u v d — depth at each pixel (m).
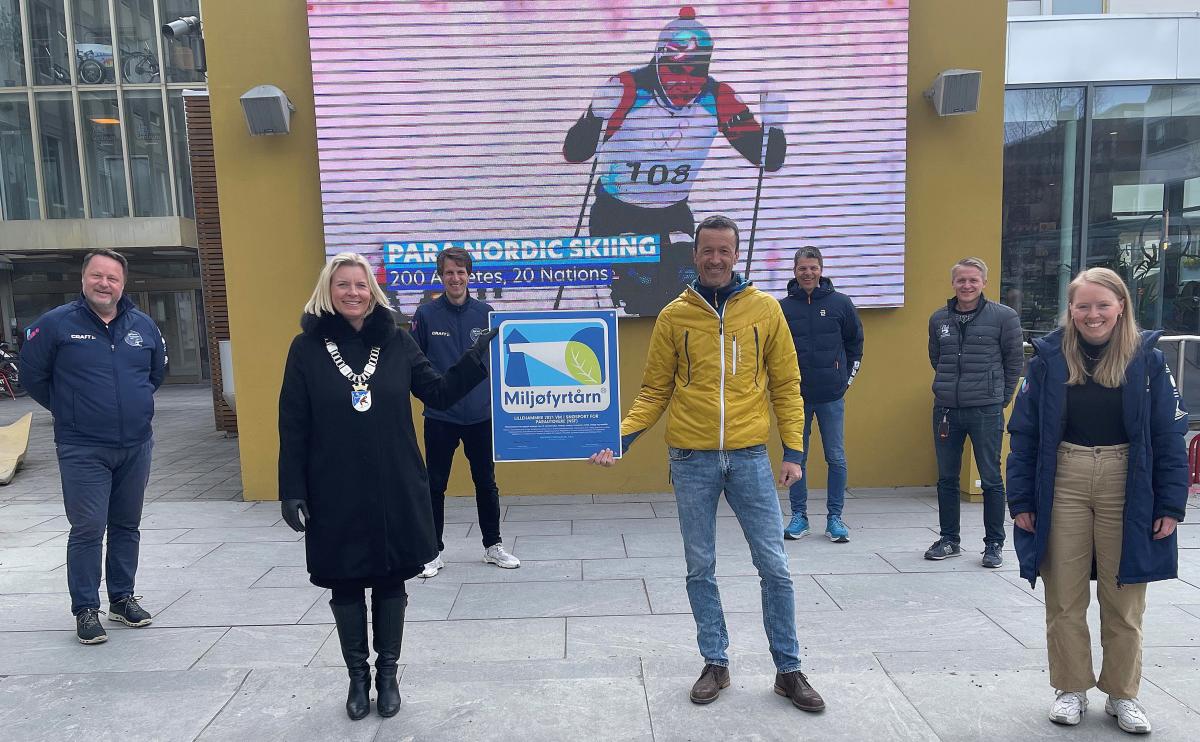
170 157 17.88
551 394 3.46
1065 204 7.98
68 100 17.50
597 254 5.88
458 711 2.76
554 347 3.44
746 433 2.73
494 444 3.38
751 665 3.08
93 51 17.50
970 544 4.68
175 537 5.12
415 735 2.61
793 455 2.82
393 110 5.73
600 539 4.94
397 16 5.67
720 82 5.79
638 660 3.15
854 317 4.81
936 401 4.41
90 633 3.39
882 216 5.89
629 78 5.77
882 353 6.09
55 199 17.62
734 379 2.74
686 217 5.89
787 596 2.76
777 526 2.80
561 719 2.69
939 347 4.41
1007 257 8.05
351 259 2.65
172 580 4.26
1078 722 2.60
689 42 5.75
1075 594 2.58
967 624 3.47
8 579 4.32
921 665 3.06
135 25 17.59
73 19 17.33
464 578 4.21
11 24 17.19
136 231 17.06
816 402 4.77
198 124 9.34
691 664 3.11
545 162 5.81
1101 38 7.77
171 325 18.94
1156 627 3.38
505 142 5.79
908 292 6.07
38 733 2.66
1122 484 2.51
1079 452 2.56
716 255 2.72
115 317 3.60
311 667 3.16
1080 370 2.54
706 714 2.70
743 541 4.84
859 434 6.15
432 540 2.78
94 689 2.98
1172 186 7.97
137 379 3.63
